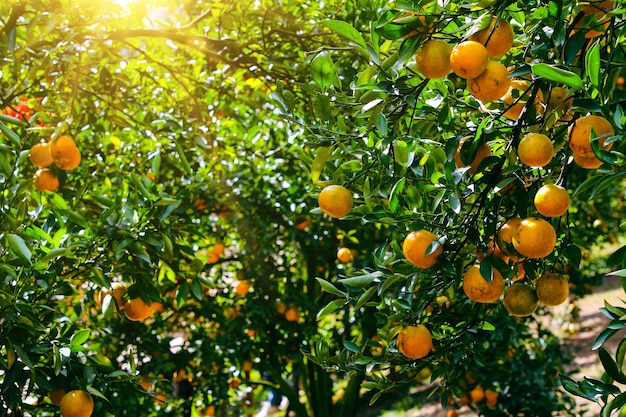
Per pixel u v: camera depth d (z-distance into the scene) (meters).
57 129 3.18
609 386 2.01
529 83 2.40
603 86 2.02
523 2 2.21
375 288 2.38
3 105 4.21
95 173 4.88
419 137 2.53
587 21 2.04
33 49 4.15
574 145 2.05
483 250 2.22
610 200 7.89
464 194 2.31
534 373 6.01
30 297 2.89
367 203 2.44
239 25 4.85
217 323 6.54
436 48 1.99
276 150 6.52
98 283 2.90
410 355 2.43
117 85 4.96
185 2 5.18
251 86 5.51
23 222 2.86
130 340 5.75
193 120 5.29
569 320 9.85
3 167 2.77
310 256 6.75
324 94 2.35
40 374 2.61
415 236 2.18
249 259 6.39
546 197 2.03
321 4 4.89
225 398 6.15
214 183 5.93
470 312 2.92
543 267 2.49
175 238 3.28
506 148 2.30
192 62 5.45
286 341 6.45
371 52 2.16
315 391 7.40
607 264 1.89
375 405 11.65
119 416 4.88
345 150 2.38
